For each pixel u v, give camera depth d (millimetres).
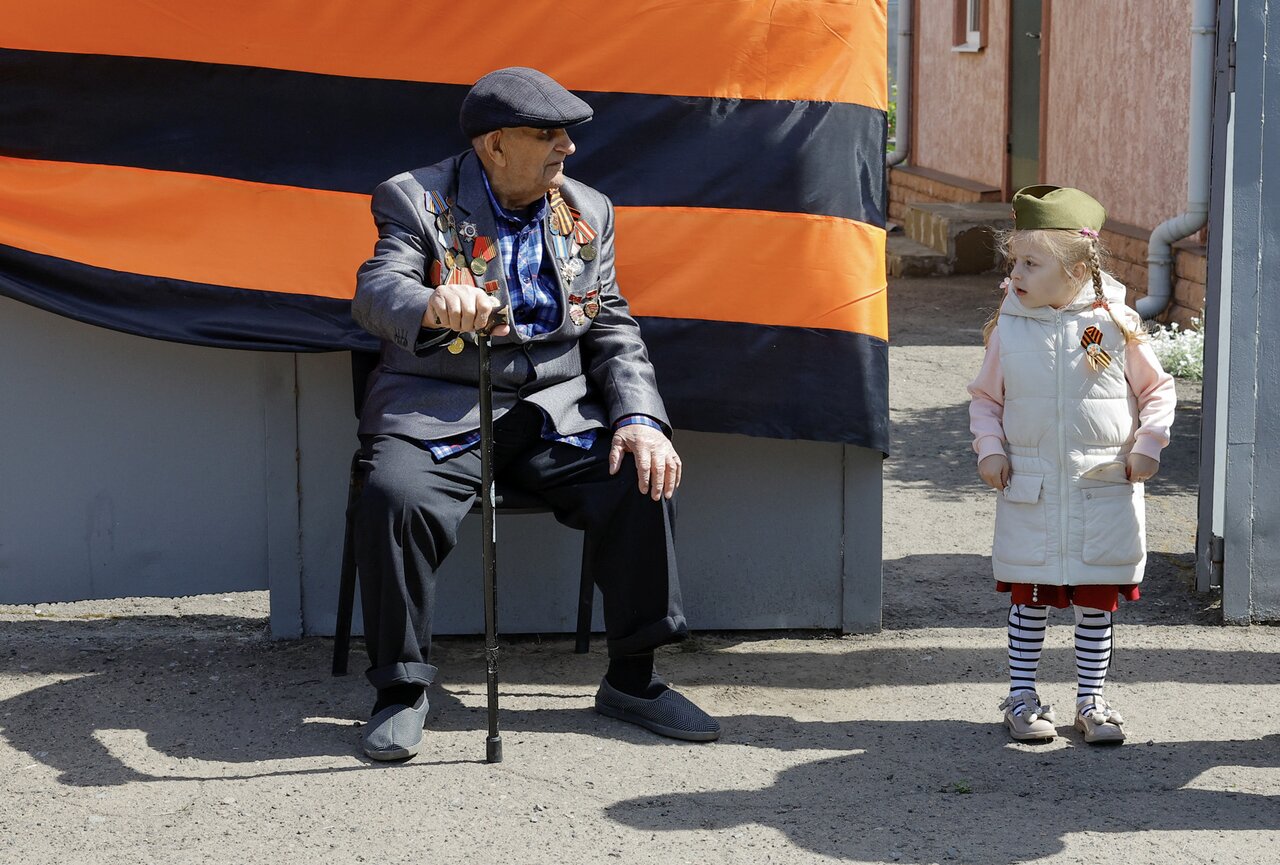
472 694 3885
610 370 3701
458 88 3982
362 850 2980
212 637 4305
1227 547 4340
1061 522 3475
